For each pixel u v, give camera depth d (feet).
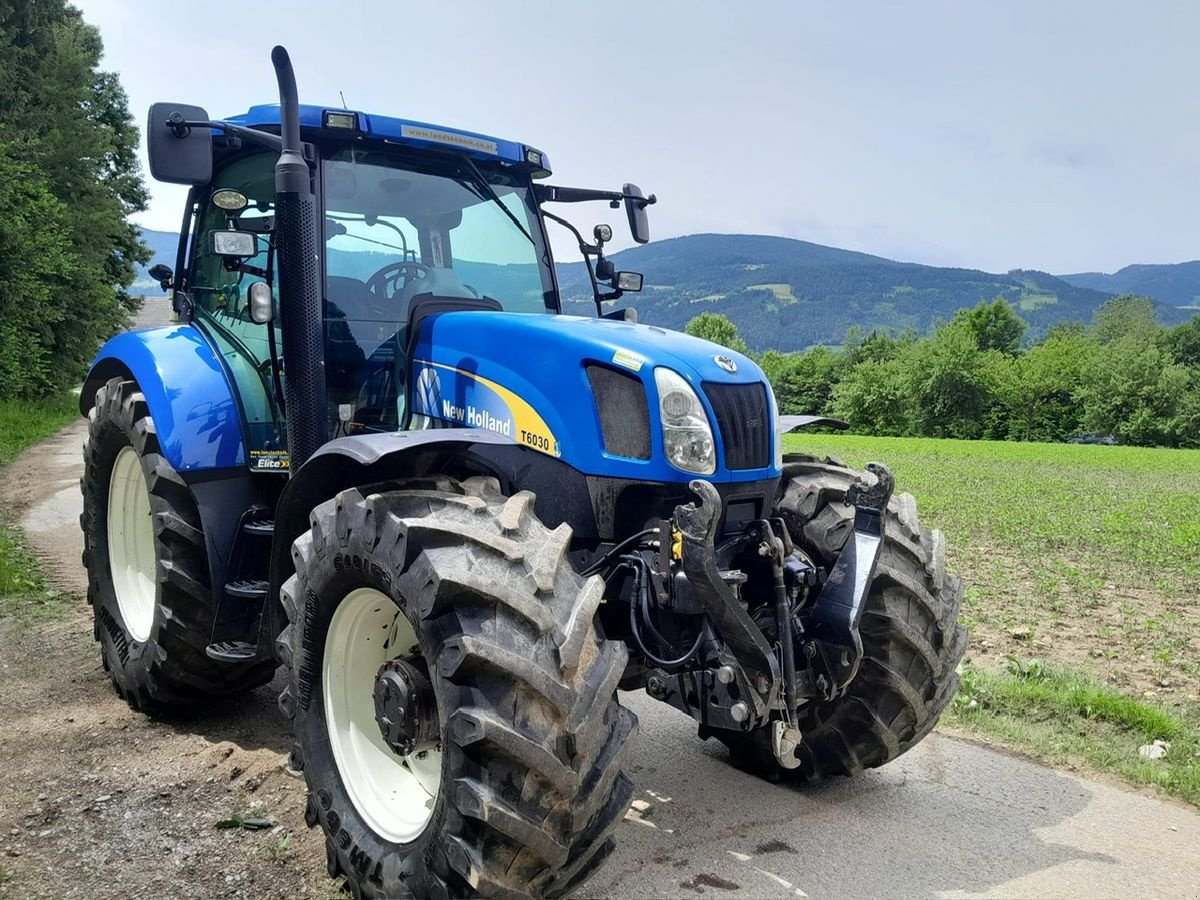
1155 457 121.60
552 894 9.08
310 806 10.80
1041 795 13.32
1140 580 29.60
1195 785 13.37
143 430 14.61
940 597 12.64
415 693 9.87
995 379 250.98
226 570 13.71
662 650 10.59
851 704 12.46
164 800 12.35
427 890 8.91
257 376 14.37
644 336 11.52
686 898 10.48
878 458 106.11
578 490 10.87
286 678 11.02
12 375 83.92
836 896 10.60
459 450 11.43
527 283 15.34
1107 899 10.63
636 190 16.52
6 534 29.53
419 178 14.47
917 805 12.97
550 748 8.34
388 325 13.76
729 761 14.35
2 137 88.53
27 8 97.55
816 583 11.84
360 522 9.77
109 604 16.30
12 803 12.14
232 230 12.64
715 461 10.82
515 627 8.63
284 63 12.10
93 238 101.60
